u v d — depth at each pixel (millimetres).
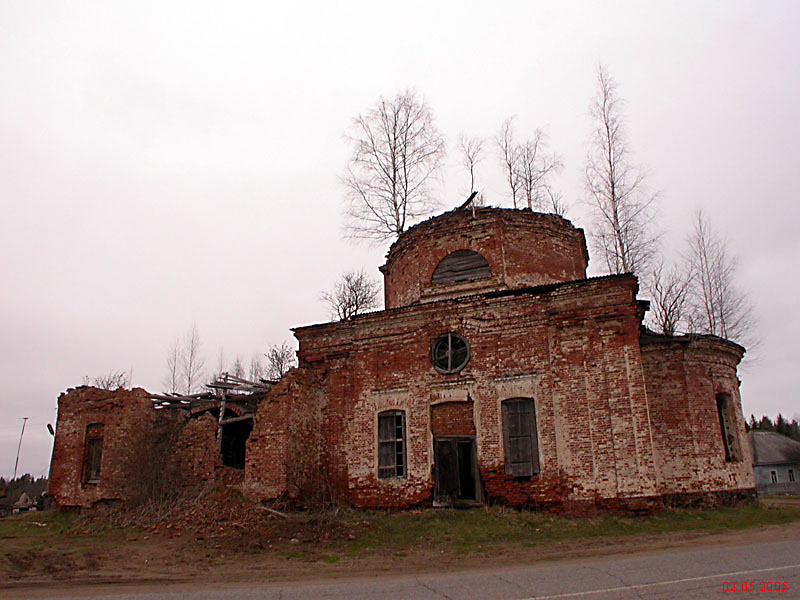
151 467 18734
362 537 13383
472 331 17609
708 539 12133
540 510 15570
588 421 15734
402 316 18609
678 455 18141
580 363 16219
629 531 13273
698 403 18562
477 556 11203
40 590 9219
